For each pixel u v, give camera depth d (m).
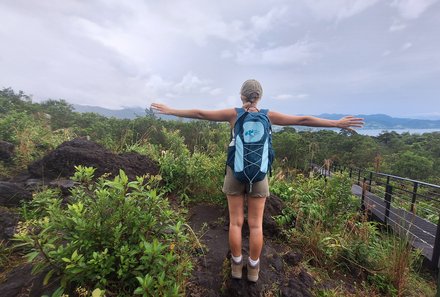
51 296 2.24
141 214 2.55
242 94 2.77
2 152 5.90
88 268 2.18
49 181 4.82
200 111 2.78
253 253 2.59
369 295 3.10
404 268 3.40
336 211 4.77
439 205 8.88
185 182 5.34
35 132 7.27
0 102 15.91
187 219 4.33
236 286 2.66
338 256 3.64
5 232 3.20
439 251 4.24
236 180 2.58
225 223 4.19
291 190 4.89
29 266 2.68
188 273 2.63
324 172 6.84
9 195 3.97
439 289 2.91
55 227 2.44
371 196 9.09
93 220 2.36
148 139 8.80
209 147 8.20
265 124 2.54
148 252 2.27
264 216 4.03
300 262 3.39
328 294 2.88
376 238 4.44
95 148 5.70
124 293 2.34
